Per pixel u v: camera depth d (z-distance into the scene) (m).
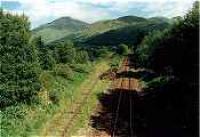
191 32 31.89
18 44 32.69
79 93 48.44
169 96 38.50
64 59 68.50
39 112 33.72
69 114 36.28
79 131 31.09
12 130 28.05
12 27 32.75
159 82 48.50
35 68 33.75
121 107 40.81
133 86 56.97
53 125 32.19
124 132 31.20
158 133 29.67
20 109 31.48
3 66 31.59
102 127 32.56
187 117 29.98
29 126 29.97
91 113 37.38
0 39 31.84
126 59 114.56
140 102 43.31
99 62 107.62
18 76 32.38
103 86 56.00
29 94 33.28
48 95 38.75
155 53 49.19
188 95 32.59
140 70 78.12
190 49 31.86
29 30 34.88
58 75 52.91
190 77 32.19
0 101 31.20
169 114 33.84
